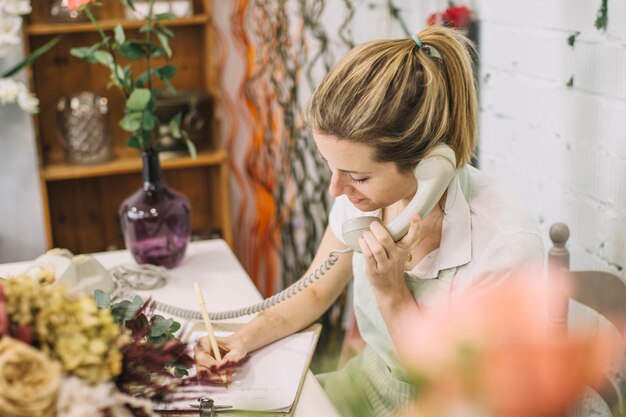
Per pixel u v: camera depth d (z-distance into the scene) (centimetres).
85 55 167
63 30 240
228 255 179
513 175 195
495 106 200
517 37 186
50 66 263
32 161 242
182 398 100
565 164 171
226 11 268
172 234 167
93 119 251
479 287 122
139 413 83
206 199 292
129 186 281
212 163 263
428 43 115
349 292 263
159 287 160
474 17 204
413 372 30
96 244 284
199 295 125
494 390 28
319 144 118
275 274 291
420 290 129
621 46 149
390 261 118
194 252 181
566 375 28
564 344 28
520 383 28
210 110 267
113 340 83
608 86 154
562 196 174
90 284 146
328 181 262
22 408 68
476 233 125
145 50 169
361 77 112
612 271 157
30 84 237
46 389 69
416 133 112
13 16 184
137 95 164
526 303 29
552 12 171
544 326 29
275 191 281
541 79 178
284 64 263
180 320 142
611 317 120
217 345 127
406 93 111
